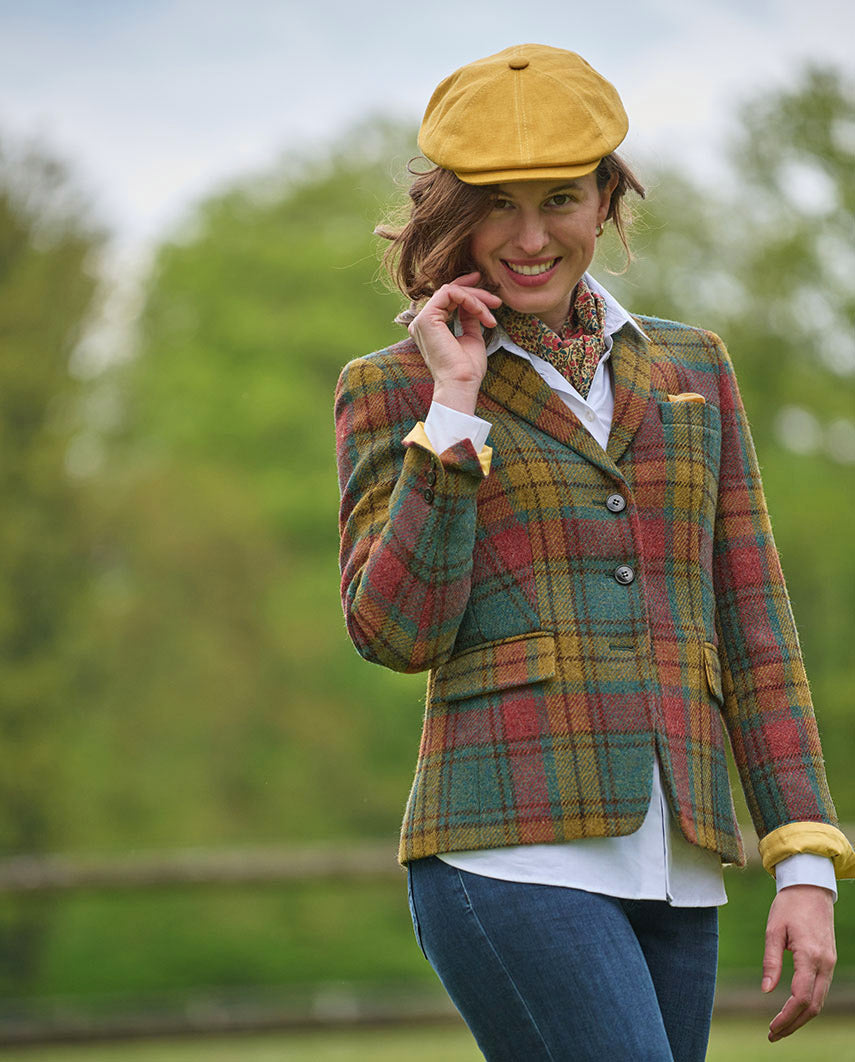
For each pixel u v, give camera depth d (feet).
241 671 92.12
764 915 64.80
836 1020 25.13
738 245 69.05
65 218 92.89
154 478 93.40
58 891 31.24
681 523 8.32
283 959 85.25
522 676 7.95
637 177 8.99
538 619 8.03
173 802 90.99
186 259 103.65
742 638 8.61
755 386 70.33
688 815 7.92
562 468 8.18
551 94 8.26
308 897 86.22
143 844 90.33
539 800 7.80
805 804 8.35
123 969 84.07
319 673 94.17
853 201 65.51
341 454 8.72
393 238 9.23
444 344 8.27
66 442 90.63
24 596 88.79
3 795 86.89
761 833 8.55
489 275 8.52
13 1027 26.08
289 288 102.22
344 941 85.92
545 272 8.38
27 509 88.89
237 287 102.47
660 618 8.19
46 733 88.07
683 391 8.71
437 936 7.98
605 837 7.82
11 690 87.10
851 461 74.43
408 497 7.97
